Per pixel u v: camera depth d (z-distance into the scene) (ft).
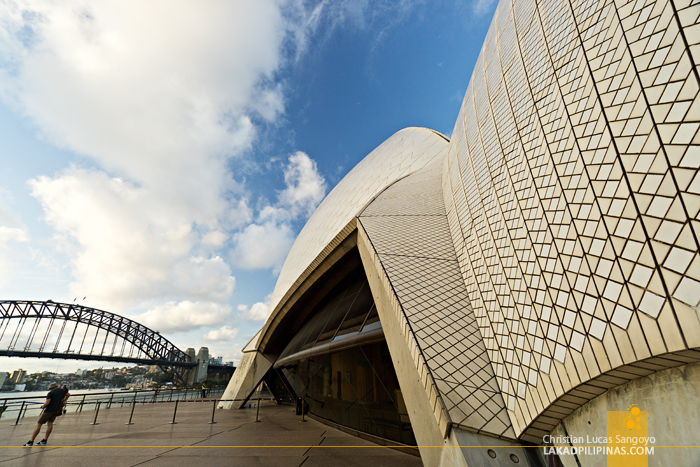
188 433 33.50
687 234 7.77
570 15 13.87
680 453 8.27
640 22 9.81
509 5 22.47
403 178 48.78
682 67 8.29
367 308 33.42
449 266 25.73
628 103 9.96
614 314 9.70
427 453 16.03
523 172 16.69
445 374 16.12
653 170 8.88
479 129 25.36
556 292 12.71
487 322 18.72
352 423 33.42
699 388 7.95
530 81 17.29
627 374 9.69
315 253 65.31
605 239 10.39
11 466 19.97
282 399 81.51
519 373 14.62
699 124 7.75
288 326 64.34
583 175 11.73
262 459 22.04
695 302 7.32
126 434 32.99
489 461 12.58
